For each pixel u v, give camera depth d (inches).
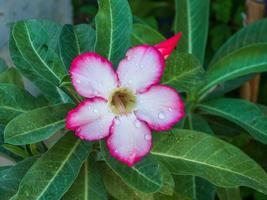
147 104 10.2
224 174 11.2
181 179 13.9
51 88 12.1
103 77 10.0
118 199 12.0
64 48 12.0
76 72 9.8
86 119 9.9
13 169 11.3
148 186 10.1
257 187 11.1
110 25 11.3
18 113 11.5
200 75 11.2
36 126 10.3
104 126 10.0
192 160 11.4
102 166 11.8
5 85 11.7
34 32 11.3
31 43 11.2
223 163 11.3
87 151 10.8
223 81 15.5
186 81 11.2
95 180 11.2
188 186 13.8
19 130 10.1
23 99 11.7
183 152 11.5
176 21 15.9
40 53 11.1
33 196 10.2
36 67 11.0
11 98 11.6
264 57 15.0
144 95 10.2
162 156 11.5
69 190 11.0
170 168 11.3
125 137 10.0
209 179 11.2
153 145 11.5
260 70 15.0
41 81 12.0
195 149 11.4
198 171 11.3
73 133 10.9
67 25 12.2
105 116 10.0
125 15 11.4
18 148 12.0
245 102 15.1
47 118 10.4
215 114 15.7
